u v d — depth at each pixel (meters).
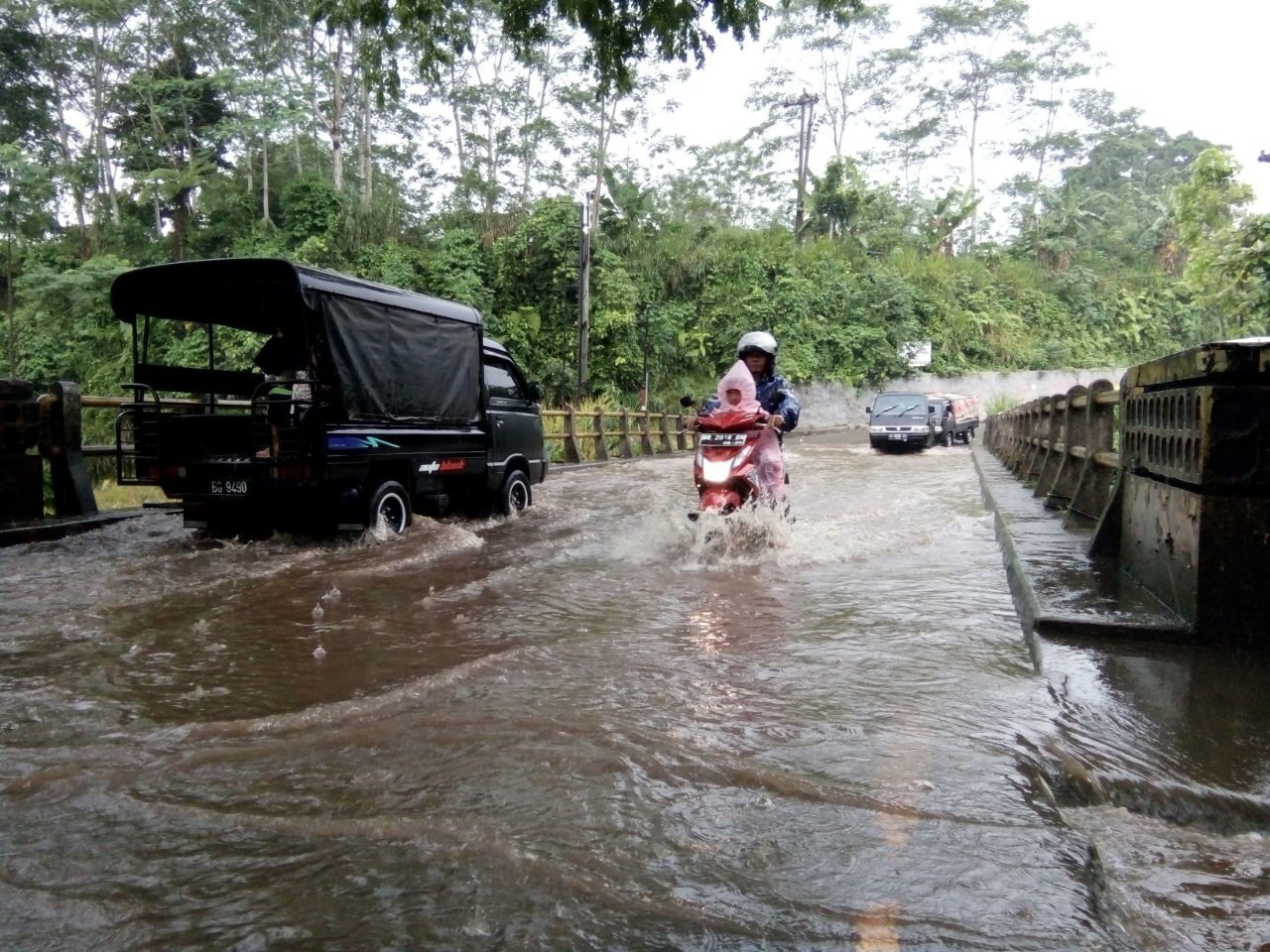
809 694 3.48
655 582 5.84
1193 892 2.12
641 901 1.98
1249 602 3.93
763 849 2.22
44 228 27.23
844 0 9.25
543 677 3.72
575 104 33.75
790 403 7.39
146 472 7.39
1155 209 55.16
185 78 30.45
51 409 8.53
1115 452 7.39
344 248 29.48
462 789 2.59
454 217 32.62
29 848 2.27
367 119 32.06
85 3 28.22
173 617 4.89
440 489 8.43
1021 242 51.03
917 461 18.86
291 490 7.09
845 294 38.47
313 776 2.70
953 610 5.00
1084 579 5.15
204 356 10.07
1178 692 3.43
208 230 29.02
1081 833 2.33
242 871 2.15
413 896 2.02
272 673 3.83
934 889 2.04
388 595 5.46
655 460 20.59
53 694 3.55
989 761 2.77
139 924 1.92
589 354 30.28
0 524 7.74
